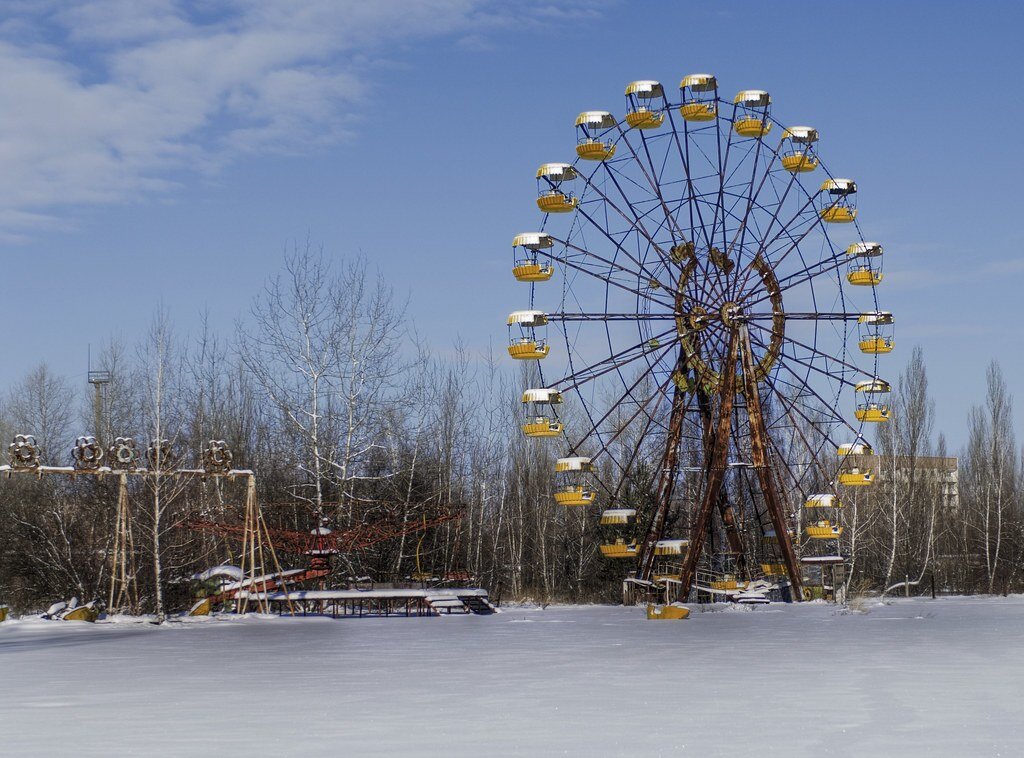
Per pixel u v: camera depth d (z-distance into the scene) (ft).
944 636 105.40
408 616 156.15
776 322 192.65
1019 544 312.29
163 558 165.17
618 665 75.77
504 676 68.49
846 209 195.72
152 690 61.72
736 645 94.63
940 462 340.80
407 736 44.80
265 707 53.93
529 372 287.28
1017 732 45.21
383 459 229.04
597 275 192.24
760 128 192.65
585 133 192.85
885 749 41.27
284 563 196.24
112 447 144.56
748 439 206.69
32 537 180.55
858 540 294.66
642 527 252.83
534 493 269.64
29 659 84.12
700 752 40.86
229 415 249.75
